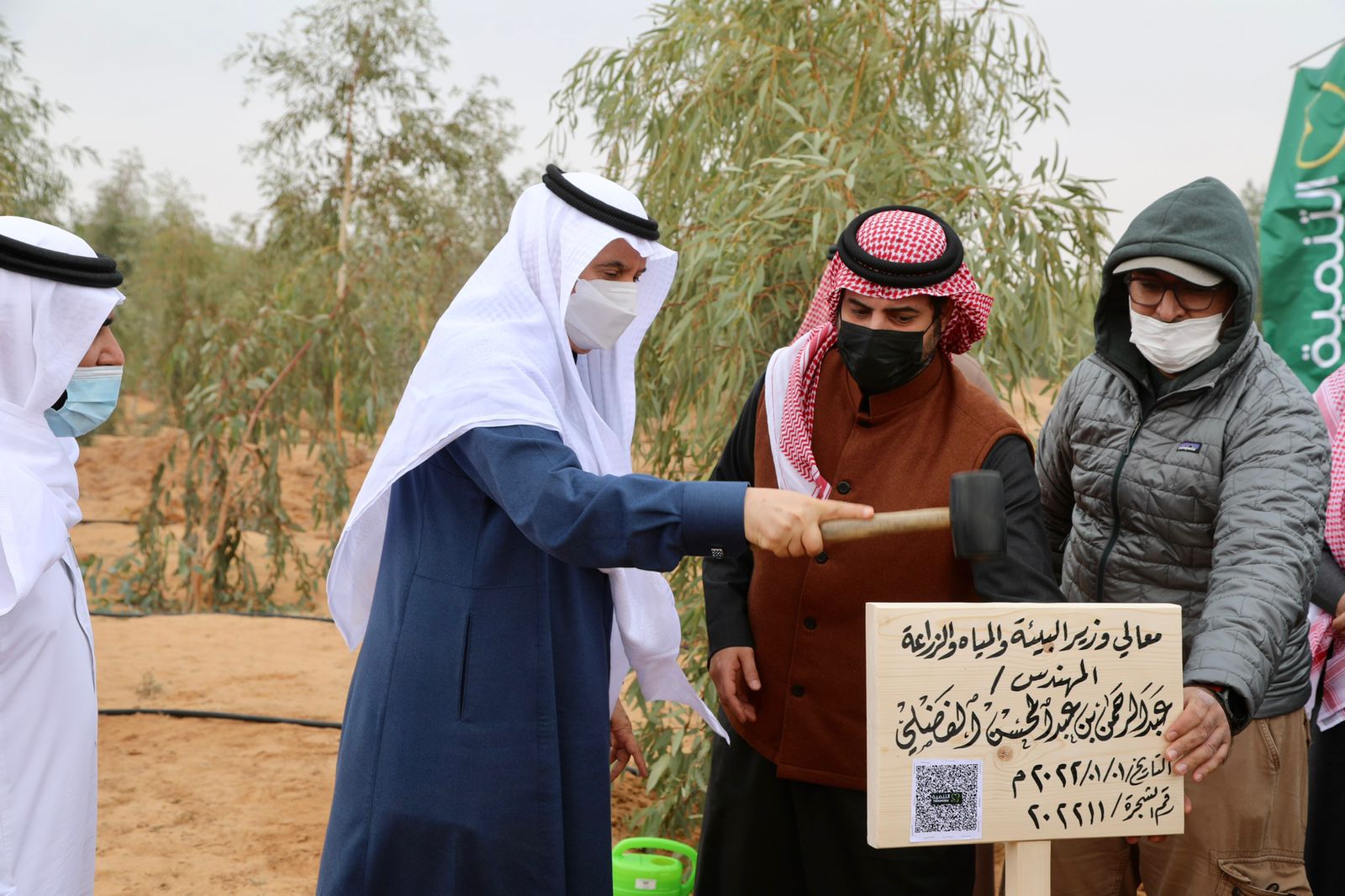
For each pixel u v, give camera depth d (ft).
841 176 14.43
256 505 34.94
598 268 7.39
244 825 16.88
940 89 17.44
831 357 8.27
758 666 8.34
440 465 7.13
